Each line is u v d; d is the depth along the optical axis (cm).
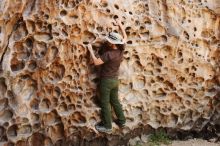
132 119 759
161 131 796
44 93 686
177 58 776
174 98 786
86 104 718
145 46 748
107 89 696
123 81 742
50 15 672
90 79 715
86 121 718
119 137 759
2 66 663
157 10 759
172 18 768
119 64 695
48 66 679
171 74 774
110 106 716
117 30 719
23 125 679
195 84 797
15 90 671
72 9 684
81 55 702
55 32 677
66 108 705
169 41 763
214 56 805
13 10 657
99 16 707
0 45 656
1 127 668
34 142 697
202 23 790
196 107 805
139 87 757
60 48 681
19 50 675
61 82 689
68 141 720
